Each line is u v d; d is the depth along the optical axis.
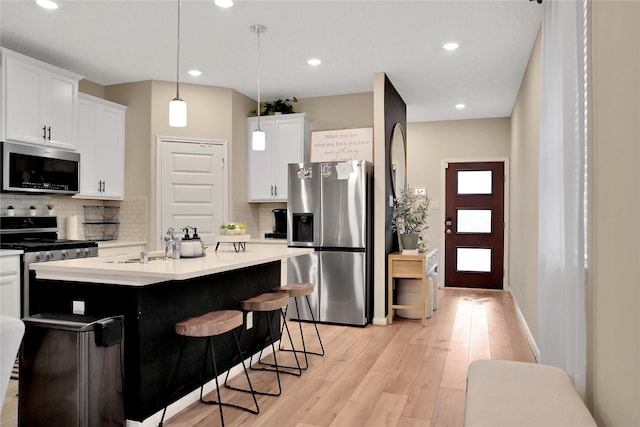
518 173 5.38
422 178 7.27
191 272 2.28
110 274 2.39
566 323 2.04
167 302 2.59
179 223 5.17
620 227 1.51
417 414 2.60
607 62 1.64
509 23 3.55
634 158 1.38
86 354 2.15
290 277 4.93
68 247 4.05
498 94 5.58
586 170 1.97
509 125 6.88
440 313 5.30
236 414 2.61
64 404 2.17
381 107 4.78
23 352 2.26
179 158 5.18
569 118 1.97
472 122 7.04
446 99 5.84
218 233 5.33
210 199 5.31
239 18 3.51
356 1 3.22
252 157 5.77
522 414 1.53
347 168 4.71
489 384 1.80
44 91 4.10
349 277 4.71
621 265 1.50
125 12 3.42
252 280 3.54
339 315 4.74
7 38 3.90
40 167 4.05
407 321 4.92
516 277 5.60
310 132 5.71
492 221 6.98
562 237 2.22
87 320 2.23
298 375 3.23
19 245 3.76
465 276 7.12
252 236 5.89
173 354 2.62
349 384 3.06
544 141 2.68
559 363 2.36
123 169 5.13
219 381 3.04
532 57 4.03
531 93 4.07
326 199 4.80
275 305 3.04
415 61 4.44
